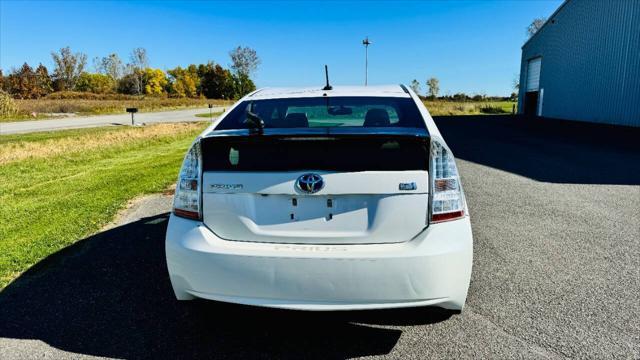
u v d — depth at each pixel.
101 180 8.06
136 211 5.73
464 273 2.34
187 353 2.56
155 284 3.49
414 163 2.33
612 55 22.12
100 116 39.22
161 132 21.03
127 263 3.92
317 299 2.29
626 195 6.33
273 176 2.36
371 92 3.33
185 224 2.48
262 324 2.87
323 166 2.33
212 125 2.76
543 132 17.97
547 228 4.80
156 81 114.25
